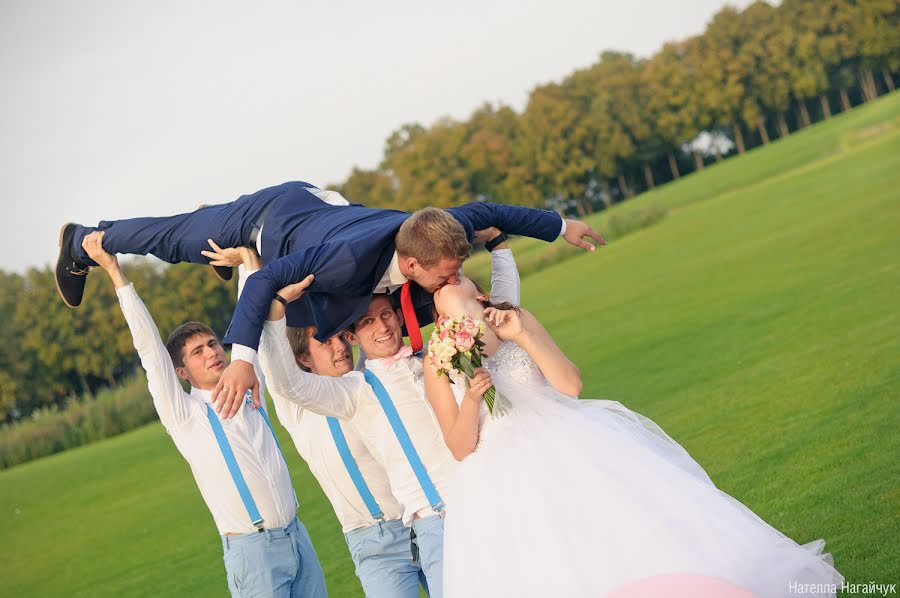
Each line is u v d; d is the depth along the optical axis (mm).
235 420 5609
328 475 5074
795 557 3527
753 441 8586
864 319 12445
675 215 38594
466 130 58750
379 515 5023
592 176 59312
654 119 58062
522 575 3502
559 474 3625
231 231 4914
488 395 3783
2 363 48625
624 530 3439
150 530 14789
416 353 4605
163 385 5492
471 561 3650
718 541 3473
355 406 4520
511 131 59125
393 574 4996
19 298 49156
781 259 20953
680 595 3223
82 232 5441
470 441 3857
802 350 11852
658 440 3975
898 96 45969
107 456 25906
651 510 3494
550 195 59438
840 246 19953
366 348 4578
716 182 44781
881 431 7668
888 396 8617
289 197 4801
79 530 16688
